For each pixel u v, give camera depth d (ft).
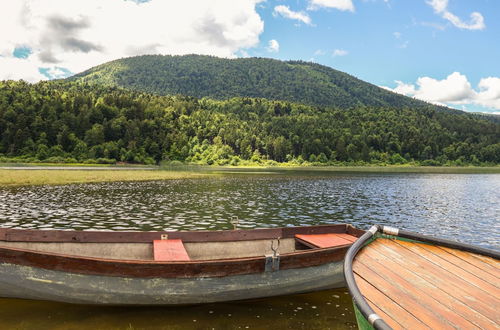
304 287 33.30
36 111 530.68
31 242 35.45
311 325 28.60
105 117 573.74
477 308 17.21
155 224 75.56
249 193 139.64
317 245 39.37
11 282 27.91
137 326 27.40
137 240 38.04
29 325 26.86
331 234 45.06
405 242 26.03
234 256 40.78
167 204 103.50
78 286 28.27
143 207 96.68
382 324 13.34
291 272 32.24
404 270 21.11
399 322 15.66
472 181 255.09
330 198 130.82
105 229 69.51
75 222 75.00
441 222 88.84
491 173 402.93
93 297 28.58
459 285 19.52
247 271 30.58
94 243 36.88
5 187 134.62
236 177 241.35
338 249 34.30
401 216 96.17
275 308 31.42
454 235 74.69
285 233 43.14
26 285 28.12
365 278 19.76
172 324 27.94
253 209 99.35
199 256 39.60
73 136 482.28
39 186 141.38
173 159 525.75
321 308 31.71
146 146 513.45
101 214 84.69
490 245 66.59
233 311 30.55
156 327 27.35
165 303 29.50
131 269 28.27
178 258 32.63
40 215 81.00
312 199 126.11
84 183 160.04
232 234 40.73
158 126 597.52
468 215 99.86
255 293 31.42
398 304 17.16
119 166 413.18
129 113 600.39
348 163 612.29
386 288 18.71
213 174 274.57
